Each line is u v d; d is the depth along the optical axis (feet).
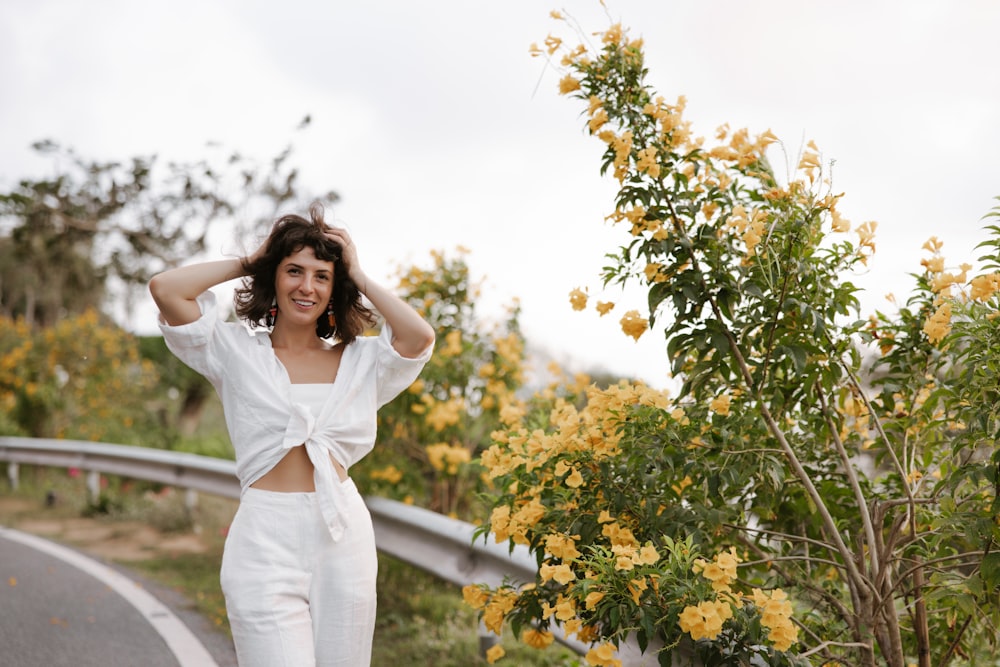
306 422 8.43
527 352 22.98
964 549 10.44
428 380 21.43
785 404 10.27
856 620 10.12
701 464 9.60
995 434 8.89
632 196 9.82
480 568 14.56
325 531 8.36
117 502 31.24
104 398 52.60
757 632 8.47
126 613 17.26
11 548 24.22
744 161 10.03
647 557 8.70
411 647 14.84
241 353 8.70
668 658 8.75
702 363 9.91
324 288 9.03
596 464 10.41
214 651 14.85
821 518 10.25
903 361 10.59
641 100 10.15
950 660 10.71
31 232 49.80
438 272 22.93
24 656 14.37
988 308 9.32
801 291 9.57
